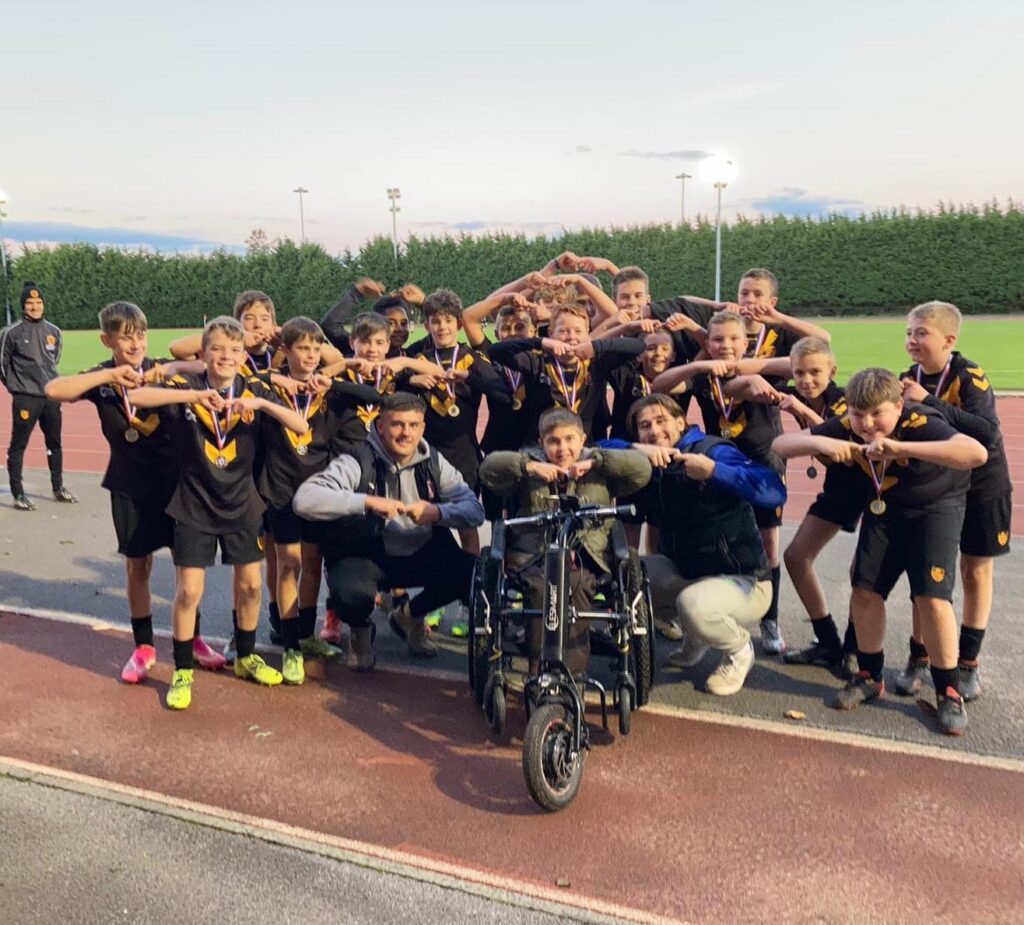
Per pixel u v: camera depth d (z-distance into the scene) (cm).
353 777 402
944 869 334
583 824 364
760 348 593
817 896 319
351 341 687
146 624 511
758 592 482
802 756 420
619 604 434
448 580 509
